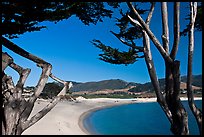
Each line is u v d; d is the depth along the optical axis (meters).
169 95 5.73
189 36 5.50
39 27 6.03
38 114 6.49
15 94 6.25
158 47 5.75
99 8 6.57
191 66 5.50
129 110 76.69
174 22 5.58
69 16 6.03
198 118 5.32
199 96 92.38
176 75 5.66
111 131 35.44
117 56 6.69
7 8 5.40
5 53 6.28
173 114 5.69
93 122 43.75
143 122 47.00
